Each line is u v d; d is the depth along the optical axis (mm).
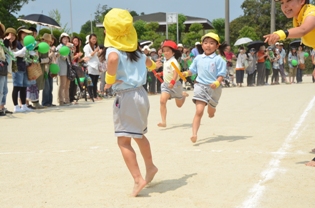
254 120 8641
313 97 12938
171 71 7734
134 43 4172
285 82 21969
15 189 4336
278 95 14039
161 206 3732
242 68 20078
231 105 11438
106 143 6578
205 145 6320
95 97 14172
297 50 22797
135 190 4031
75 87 12953
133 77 4113
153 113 10203
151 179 4383
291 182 4359
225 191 4121
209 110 6695
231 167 5000
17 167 5234
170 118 9273
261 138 6742
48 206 3795
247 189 4160
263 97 13492
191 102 12703
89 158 5617
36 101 11523
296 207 3654
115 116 4148
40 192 4215
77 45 13047
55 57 11820
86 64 13836
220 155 5641
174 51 7805
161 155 5719
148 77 16391
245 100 12695
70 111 10891
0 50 9391
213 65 6477
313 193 4016
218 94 6559
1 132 7777
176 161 5375
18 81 10672
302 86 18703
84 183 4500
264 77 21000
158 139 6863
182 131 7578
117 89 4129
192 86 18797
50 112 10703
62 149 6215
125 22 4055
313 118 8672
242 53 20125
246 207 3654
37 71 10766
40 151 6121
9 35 10227
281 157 5438
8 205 3846
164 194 4086
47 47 10758
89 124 8578
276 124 8062
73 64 12586
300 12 4938
